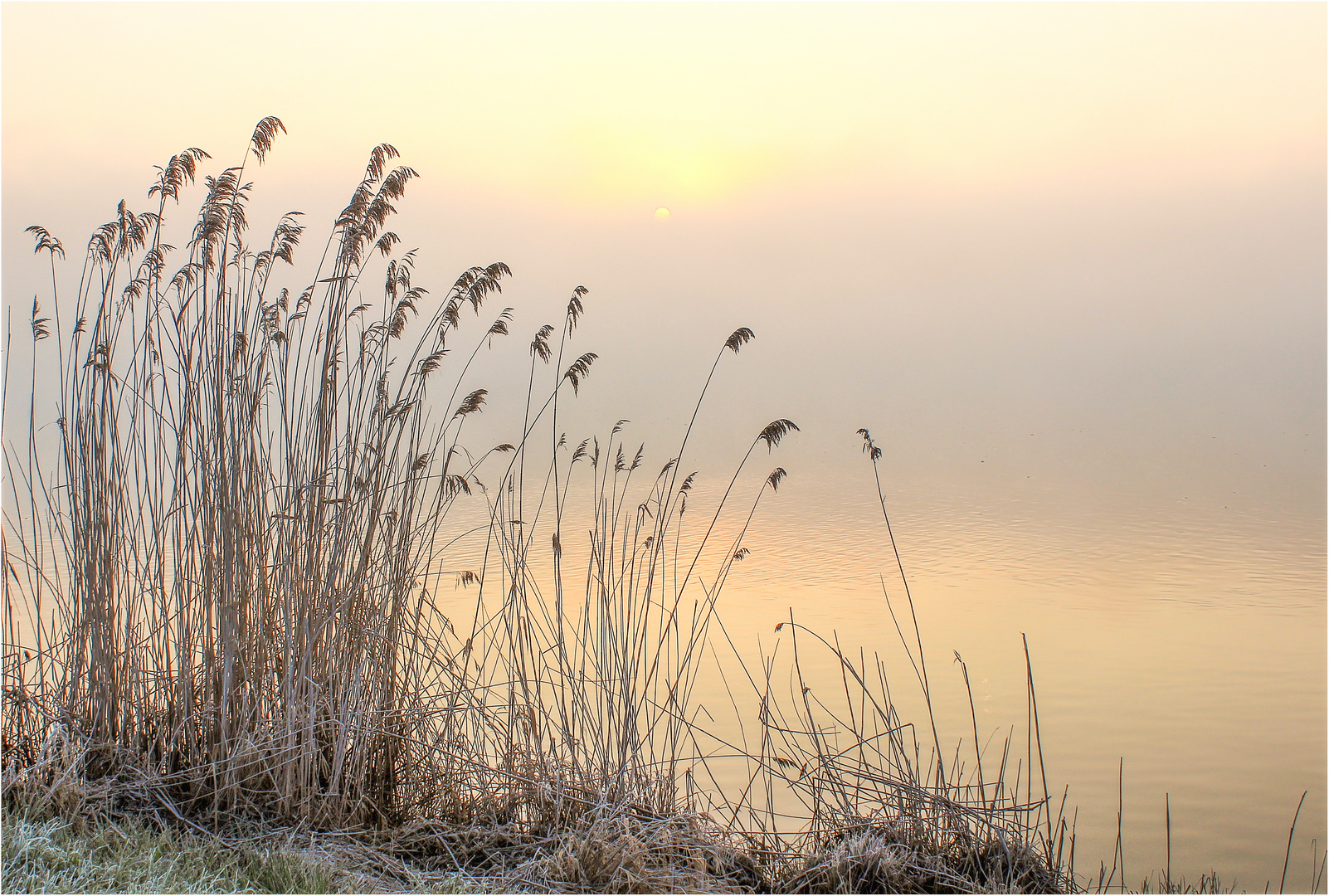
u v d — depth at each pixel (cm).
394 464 480
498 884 409
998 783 449
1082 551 2159
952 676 1178
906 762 468
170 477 470
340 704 457
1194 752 903
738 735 862
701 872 428
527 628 501
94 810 423
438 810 473
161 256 479
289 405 475
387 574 479
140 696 478
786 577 1816
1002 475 4128
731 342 475
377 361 478
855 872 428
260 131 485
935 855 439
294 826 439
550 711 502
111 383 473
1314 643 1353
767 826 571
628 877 411
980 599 1659
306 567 466
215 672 465
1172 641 1374
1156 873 644
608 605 493
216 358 469
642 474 3872
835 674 1165
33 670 481
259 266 483
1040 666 1236
